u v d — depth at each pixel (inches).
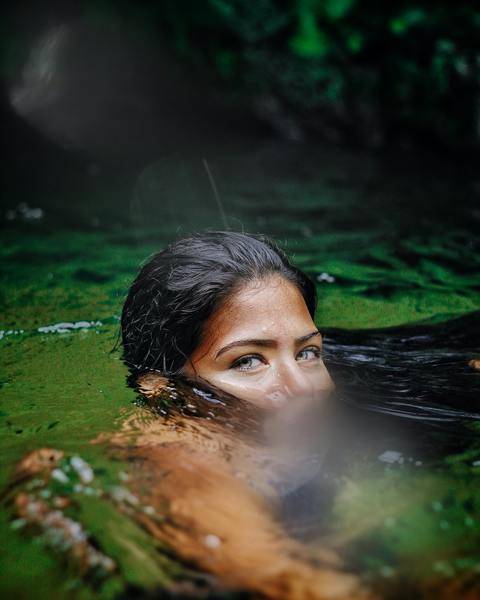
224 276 92.2
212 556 59.7
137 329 100.4
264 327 89.9
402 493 69.6
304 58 398.3
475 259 177.8
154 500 67.1
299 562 58.7
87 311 134.9
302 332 91.6
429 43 367.6
